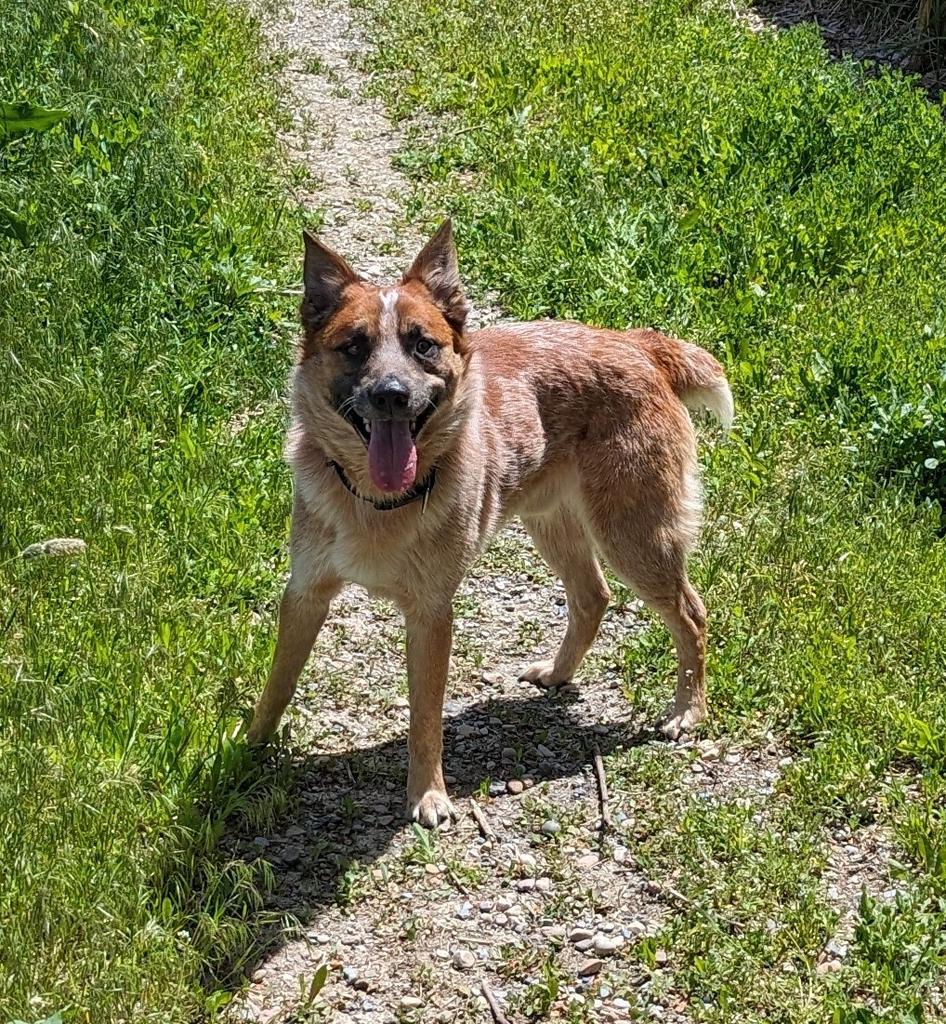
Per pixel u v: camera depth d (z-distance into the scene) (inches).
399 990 91.7
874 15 217.9
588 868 98.2
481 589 118.3
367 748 104.8
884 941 92.7
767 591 116.0
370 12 215.6
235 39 194.5
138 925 90.7
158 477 118.3
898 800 101.1
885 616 113.4
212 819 97.5
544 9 215.8
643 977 92.6
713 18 215.5
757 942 93.4
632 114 178.4
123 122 154.3
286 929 92.4
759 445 128.8
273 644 107.4
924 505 123.2
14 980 86.8
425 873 97.3
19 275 129.6
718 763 105.0
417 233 153.8
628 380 107.3
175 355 129.1
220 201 149.2
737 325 142.4
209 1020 88.8
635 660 112.1
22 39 162.4
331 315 98.9
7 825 92.3
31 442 117.0
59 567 109.0
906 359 136.2
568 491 108.3
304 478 99.6
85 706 100.0
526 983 92.3
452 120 180.5
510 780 103.7
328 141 173.0
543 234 151.4
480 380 102.3
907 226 157.5
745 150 169.8
